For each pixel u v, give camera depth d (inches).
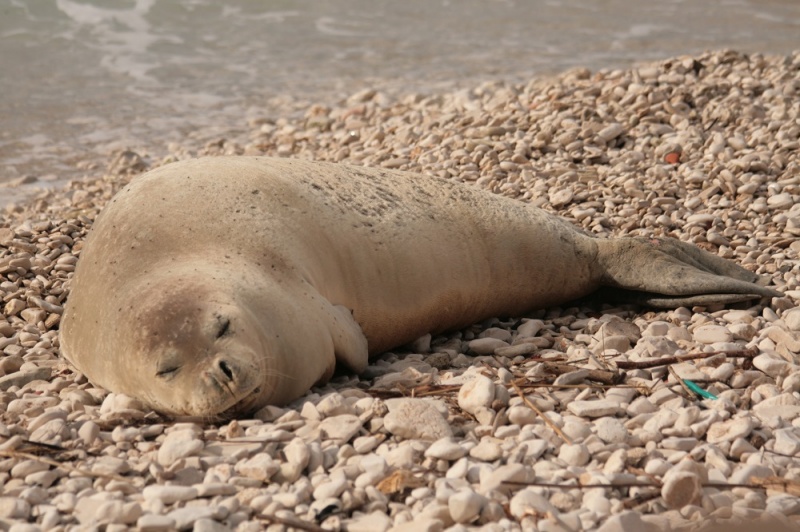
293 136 804.0
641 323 446.9
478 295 454.0
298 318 366.6
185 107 906.1
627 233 561.3
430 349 442.9
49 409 353.1
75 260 546.6
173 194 401.4
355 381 392.5
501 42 1112.2
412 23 1198.3
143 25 1155.3
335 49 1091.3
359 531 271.3
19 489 296.2
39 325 480.1
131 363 346.9
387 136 768.3
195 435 323.0
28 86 955.3
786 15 1238.9
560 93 775.7
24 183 726.5
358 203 434.6
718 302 450.3
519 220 469.4
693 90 754.8
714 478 297.9
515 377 383.2
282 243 391.2
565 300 483.2
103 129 847.7
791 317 419.5
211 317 340.8
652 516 274.1
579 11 1262.3
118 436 327.9
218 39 1121.4
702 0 1331.2
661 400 355.6
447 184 475.5
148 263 375.2
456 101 837.2
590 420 343.0
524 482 289.9
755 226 555.2
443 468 304.8
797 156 628.1
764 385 362.0
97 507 282.5
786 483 288.7
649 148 674.2
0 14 1146.7
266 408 345.7
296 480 299.9
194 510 275.0
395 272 425.4
